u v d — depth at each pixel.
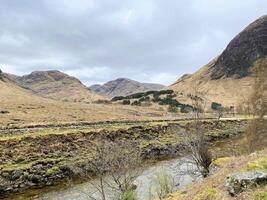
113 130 56.34
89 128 56.94
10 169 37.16
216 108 128.12
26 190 34.78
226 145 54.78
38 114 75.44
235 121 82.69
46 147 44.84
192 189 16.23
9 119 64.31
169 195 17.36
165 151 52.41
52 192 33.53
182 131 35.12
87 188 31.83
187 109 120.75
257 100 36.03
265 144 32.94
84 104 115.81
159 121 73.19
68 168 40.19
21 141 44.25
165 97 161.25
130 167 25.44
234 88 189.75
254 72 38.66
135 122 69.38
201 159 27.67
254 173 12.70
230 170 15.36
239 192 12.25
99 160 26.41
